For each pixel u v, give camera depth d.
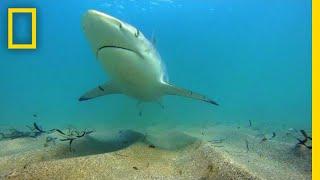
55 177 4.10
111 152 5.06
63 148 5.59
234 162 4.54
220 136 7.69
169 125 11.01
